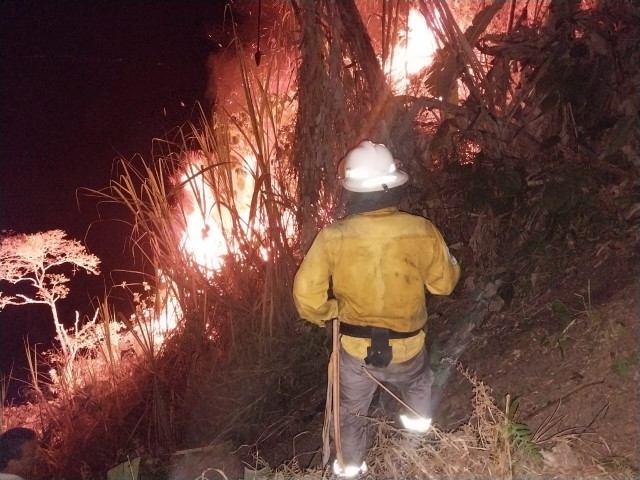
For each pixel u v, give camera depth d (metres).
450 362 3.91
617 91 4.57
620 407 3.22
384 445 3.43
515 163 4.54
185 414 5.15
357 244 2.93
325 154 4.84
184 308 5.59
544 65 4.70
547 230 4.37
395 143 4.88
